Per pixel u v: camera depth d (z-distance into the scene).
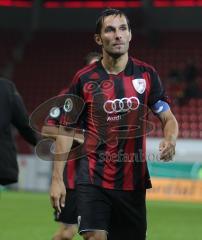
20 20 77.50
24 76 72.06
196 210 39.69
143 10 74.19
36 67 73.00
